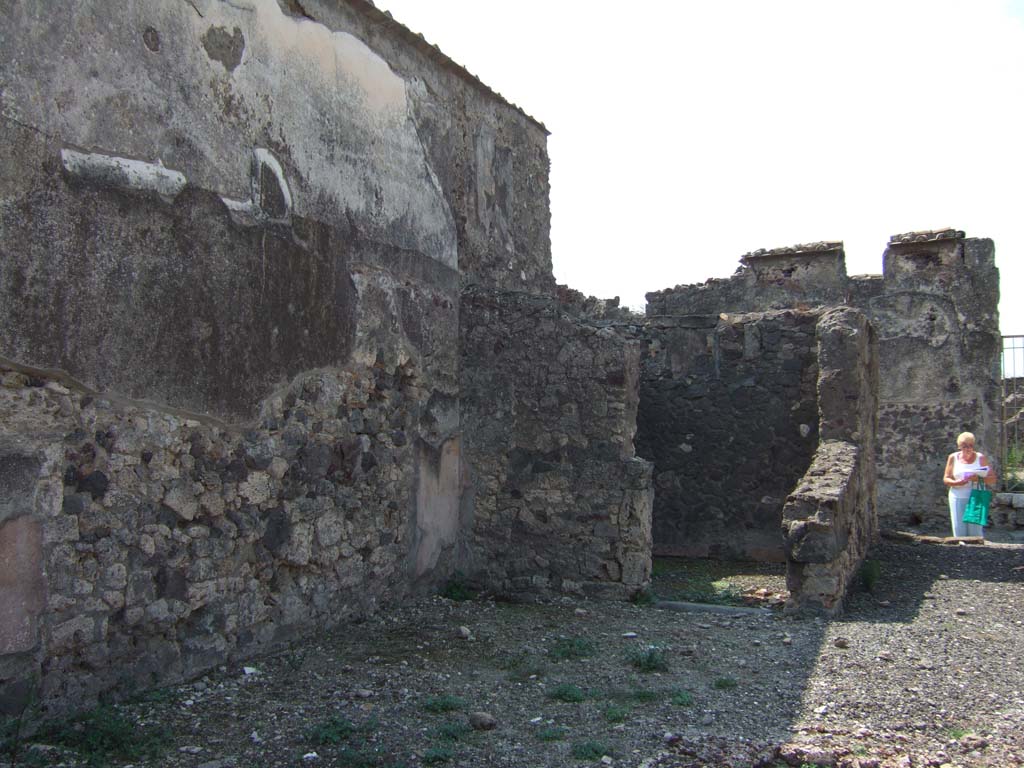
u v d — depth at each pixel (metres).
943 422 12.91
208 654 4.73
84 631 4.02
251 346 5.06
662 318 9.09
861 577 7.44
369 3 6.20
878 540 9.22
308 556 5.49
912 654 5.11
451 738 3.80
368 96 6.33
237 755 3.61
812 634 5.62
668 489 8.96
